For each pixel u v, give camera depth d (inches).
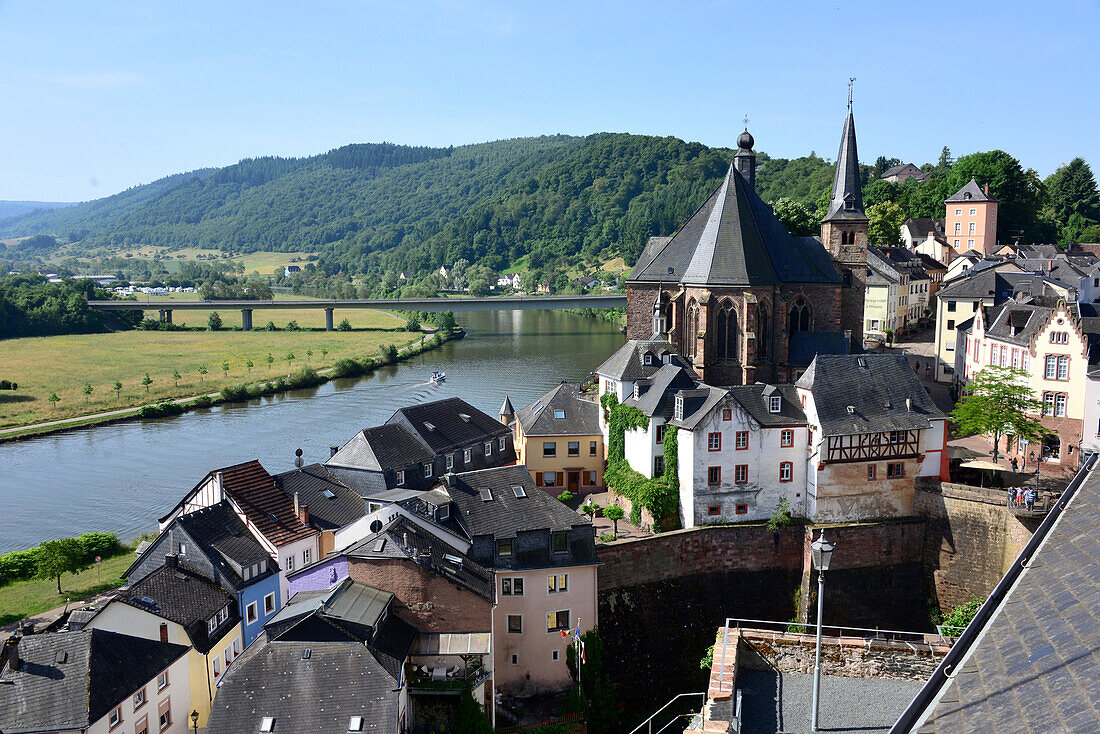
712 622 3331.7
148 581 2667.3
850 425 3373.5
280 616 2394.2
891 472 3459.6
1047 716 649.0
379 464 3491.6
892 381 3558.1
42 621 3046.3
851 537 3378.4
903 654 1509.6
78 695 2098.9
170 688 2406.5
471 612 2534.5
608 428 3941.9
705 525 3398.1
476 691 2425.0
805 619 3378.4
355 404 6948.8
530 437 3993.6
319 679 2087.8
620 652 3164.4
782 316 4554.6
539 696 2906.0
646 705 3073.3
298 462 3693.4
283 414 6648.6
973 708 719.1
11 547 3912.4
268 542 2979.8
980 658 803.4
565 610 2925.7
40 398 7185.0
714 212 4584.2
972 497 3321.9
